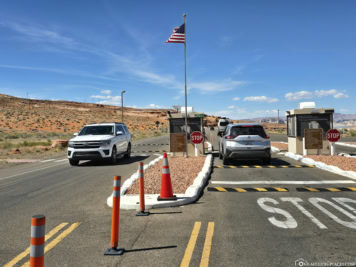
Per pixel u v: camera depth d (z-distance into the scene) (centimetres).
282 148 2203
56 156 2230
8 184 1084
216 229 531
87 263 409
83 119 11725
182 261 406
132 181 938
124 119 14938
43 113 11481
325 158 1443
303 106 1705
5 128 6769
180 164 1355
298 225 543
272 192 811
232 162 1514
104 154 1521
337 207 656
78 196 832
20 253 453
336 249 434
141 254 433
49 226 577
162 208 678
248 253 427
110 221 599
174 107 1764
